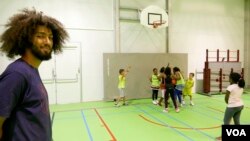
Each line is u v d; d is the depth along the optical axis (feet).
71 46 25.45
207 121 17.43
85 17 25.98
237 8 34.45
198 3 31.94
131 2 28.19
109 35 27.07
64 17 25.18
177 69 22.74
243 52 35.27
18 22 4.21
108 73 26.30
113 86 26.58
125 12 27.94
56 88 25.23
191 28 31.60
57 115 19.98
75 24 25.61
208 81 30.12
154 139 13.61
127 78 27.14
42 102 4.13
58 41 5.15
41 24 4.34
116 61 26.58
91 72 26.53
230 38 34.17
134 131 15.24
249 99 26.58
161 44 29.91
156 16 28.09
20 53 4.38
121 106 23.54
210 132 14.79
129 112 20.80
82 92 26.25
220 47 33.60
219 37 33.42
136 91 27.61
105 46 26.96
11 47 4.27
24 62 4.14
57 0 24.88
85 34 26.05
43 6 24.40
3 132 3.85
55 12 24.85
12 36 4.21
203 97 28.27
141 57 27.73
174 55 29.43
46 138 4.24
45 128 4.22
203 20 32.32
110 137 14.12
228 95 11.92
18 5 23.62
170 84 20.52
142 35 28.86
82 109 22.33
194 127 15.93
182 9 30.94
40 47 4.28
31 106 3.98
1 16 23.17
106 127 16.24
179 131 15.08
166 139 13.58
